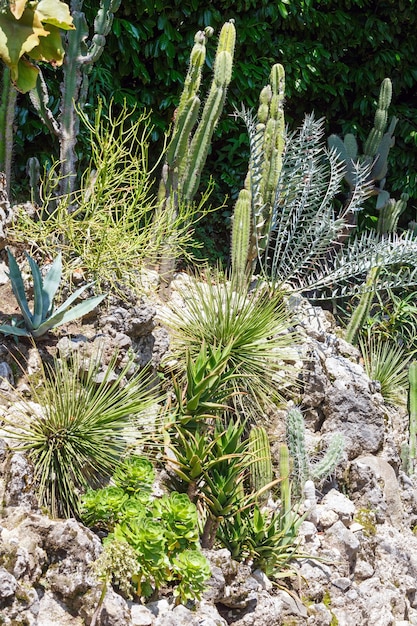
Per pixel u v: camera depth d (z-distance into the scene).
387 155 8.77
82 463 5.09
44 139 7.86
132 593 4.85
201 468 5.26
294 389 6.59
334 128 9.65
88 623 4.59
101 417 5.12
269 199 7.01
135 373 5.71
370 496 6.40
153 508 5.00
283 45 8.80
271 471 5.74
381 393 7.66
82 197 6.16
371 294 7.92
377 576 6.08
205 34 6.74
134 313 5.86
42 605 4.56
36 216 6.61
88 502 4.93
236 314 6.19
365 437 6.71
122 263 6.04
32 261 5.47
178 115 6.71
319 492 6.19
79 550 4.68
